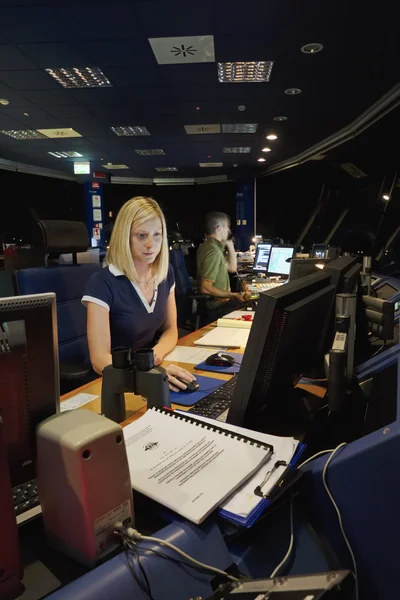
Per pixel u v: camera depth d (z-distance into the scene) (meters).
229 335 2.08
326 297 1.04
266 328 0.82
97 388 1.50
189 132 7.50
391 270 5.39
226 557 0.62
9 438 0.66
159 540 0.59
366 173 7.57
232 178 12.38
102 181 12.26
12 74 4.85
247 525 0.63
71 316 2.30
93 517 0.59
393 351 1.13
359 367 1.17
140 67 4.65
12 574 0.57
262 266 5.79
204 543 0.62
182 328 4.12
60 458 0.60
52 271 2.25
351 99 5.69
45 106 5.99
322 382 1.34
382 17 3.58
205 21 3.68
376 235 7.15
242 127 7.23
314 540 0.69
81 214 12.80
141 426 0.91
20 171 10.56
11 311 0.66
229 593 0.53
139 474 0.74
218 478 0.72
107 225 13.22
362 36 3.92
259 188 12.24
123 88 5.30
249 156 9.77
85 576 0.53
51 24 3.72
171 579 0.56
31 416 0.69
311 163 9.45
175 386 1.37
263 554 0.66
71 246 2.30
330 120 6.71
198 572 0.58
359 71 4.74
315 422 1.01
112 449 0.61
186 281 4.31
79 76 4.97
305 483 0.76
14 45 4.12
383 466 0.66
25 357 0.67
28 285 2.14
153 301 1.86
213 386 1.41
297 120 6.71
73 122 6.82
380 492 0.66
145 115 6.43
